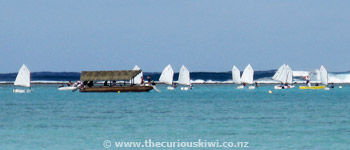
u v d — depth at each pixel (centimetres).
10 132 12262
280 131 12388
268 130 12581
